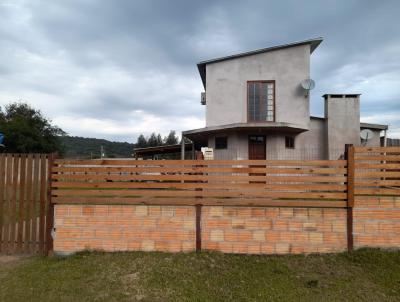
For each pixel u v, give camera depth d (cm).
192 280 419
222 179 514
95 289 395
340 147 1506
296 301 365
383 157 500
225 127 1400
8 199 530
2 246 528
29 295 380
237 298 372
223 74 1545
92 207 521
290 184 507
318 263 469
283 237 504
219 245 510
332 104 1527
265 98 1517
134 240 518
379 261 463
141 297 376
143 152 2322
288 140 1508
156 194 517
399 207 499
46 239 524
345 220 500
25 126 3095
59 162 529
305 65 1504
